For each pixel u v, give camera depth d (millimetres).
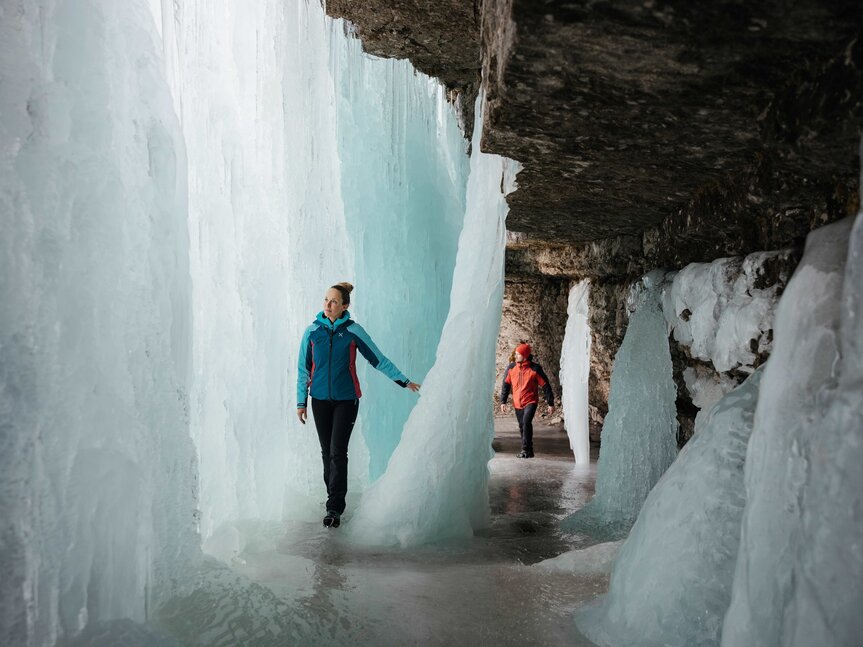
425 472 4309
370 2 5555
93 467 2391
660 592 2346
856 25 1744
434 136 6883
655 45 1940
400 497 4277
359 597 3082
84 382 2408
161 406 2885
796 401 1714
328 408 4738
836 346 1629
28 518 2184
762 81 2125
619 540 4113
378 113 6449
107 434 2480
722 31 1844
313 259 5680
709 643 2178
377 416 6164
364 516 4355
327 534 4445
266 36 5238
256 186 4805
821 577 1360
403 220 6539
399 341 6461
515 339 12273
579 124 2619
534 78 2223
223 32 4578
